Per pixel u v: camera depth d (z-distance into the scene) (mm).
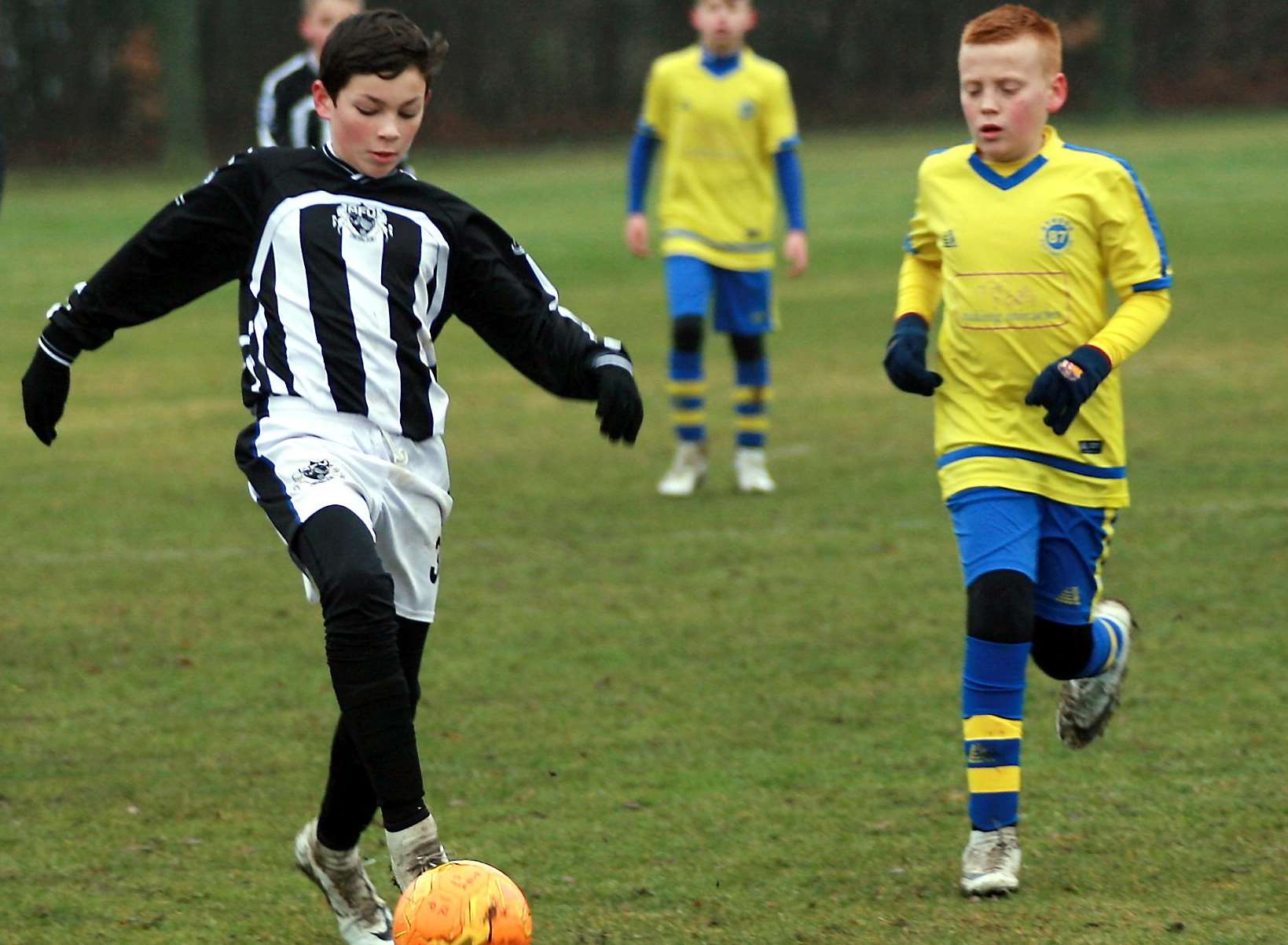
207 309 47031
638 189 25391
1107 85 120562
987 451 11164
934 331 39062
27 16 104938
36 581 19578
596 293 46812
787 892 10773
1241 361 33875
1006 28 11086
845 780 12953
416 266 9641
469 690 15453
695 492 24297
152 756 13758
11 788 13023
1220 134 100938
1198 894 10492
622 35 119875
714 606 18141
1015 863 10734
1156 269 11094
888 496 23547
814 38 124250
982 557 10977
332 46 9547
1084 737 12336
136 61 107438
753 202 24062
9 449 28141
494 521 22516
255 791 12953
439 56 9719
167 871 11383
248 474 9508
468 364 37469
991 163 11344
